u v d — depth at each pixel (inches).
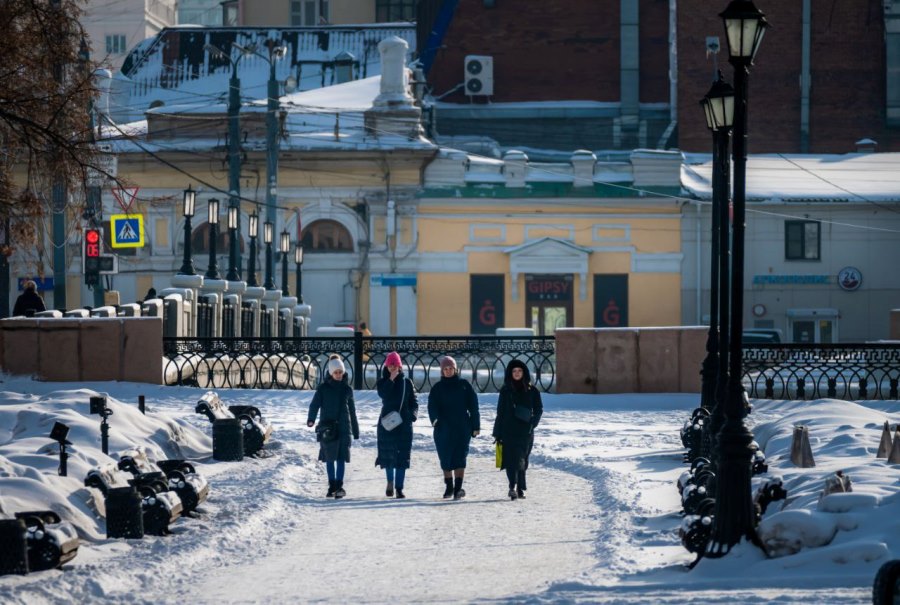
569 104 7362.2
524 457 1769.2
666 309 6008.9
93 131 2878.9
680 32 7209.6
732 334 1270.9
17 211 2945.4
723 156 1804.9
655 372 3223.4
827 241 6043.3
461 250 6018.7
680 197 5949.8
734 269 1293.1
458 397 1775.3
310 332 6023.6
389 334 6003.9
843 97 7298.2
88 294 5900.6
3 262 3629.4
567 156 7135.8
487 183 5994.1
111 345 3120.1
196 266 6013.8
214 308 3732.8
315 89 7303.2
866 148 7032.5
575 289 6013.8
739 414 1245.1
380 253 5994.1
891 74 7283.5
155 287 5994.1
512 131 7342.5
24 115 2770.7
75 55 2817.4
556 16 7411.4
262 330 4520.2
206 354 3292.3
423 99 6934.1
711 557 1191.6
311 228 6033.5
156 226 5999.0
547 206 6003.9
